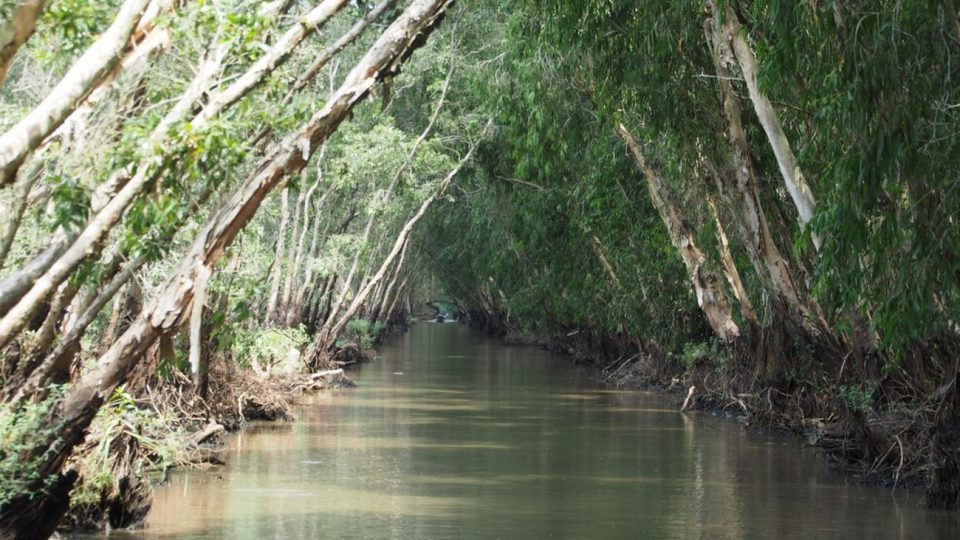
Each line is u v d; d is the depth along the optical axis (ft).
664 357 142.00
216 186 41.93
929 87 42.57
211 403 88.12
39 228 46.14
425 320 537.24
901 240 46.96
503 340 295.28
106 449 50.21
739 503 61.16
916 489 66.13
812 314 84.58
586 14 76.13
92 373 40.37
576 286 168.35
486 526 54.29
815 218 49.62
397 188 157.07
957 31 41.63
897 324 47.19
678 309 132.16
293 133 41.27
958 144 42.39
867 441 71.92
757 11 58.70
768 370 96.63
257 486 65.36
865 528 54.80
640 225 120.78
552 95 96.78
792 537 52.37
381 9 44.52
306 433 90.99
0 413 41.01
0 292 37.29
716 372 113.60
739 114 79.82
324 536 51.62
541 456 78.64
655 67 77.56
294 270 140.36
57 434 39.93
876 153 43.11
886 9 42.75
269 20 43.34
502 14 132.98
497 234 193.98
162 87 44.16
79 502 50.24
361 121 146.51
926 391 69.36
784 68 54.54
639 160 104.78
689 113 81.30
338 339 180.45
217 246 40.32
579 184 124.98
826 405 90.68
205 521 54.85
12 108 50.55
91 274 40.91
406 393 129.70
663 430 95.14
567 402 120.57
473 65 133.59
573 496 62.75
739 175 81.76
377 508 58.70
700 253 107.45
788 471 72.69
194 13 41.91
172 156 39.83
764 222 84.23
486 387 140.05
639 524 55.11
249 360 102.42
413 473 70.38
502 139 148.36
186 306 39.96
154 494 62.54
